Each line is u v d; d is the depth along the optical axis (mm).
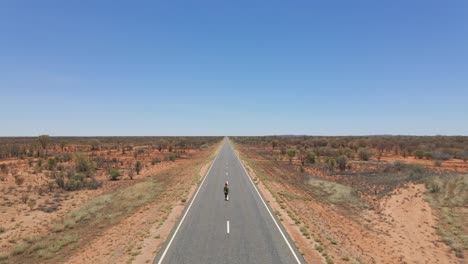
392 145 103000
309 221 25781
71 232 24844
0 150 82562
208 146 143125
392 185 43219
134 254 17328
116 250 18906
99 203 34500
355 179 50500
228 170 54281
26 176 49938
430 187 39125
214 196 32906
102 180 49688
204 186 39031
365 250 21781
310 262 16234
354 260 17609
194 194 34094
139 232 21688
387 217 31734
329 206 35719
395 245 24312
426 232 27469
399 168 56844
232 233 20516
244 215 25203
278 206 29016
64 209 32719
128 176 53500
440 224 29188
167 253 17062
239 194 34000
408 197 37188
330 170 60094
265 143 154375
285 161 75500
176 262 15828
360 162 70188
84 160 57812
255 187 38375
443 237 26094
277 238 19625
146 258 16672
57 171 55562
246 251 17344
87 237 23297
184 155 95125
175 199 31938
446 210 32281
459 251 23328
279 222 23312
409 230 28000
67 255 19734
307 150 96562
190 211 26547
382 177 50750
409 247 24078
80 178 46656
